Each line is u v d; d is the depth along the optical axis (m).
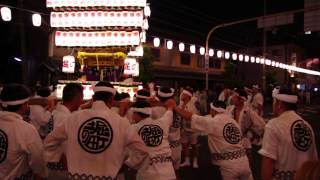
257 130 7.03
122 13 7.20
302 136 3.60
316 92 55.59
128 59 7.49
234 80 33.66
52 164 4.16
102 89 3.42
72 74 8.53
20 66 22.14
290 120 3.62
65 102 3.99
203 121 4.89
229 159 4.77
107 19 7.22
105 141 3.12
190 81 33.34
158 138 4.67
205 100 18.72
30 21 21.22
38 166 3.23
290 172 3.59
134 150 3.30
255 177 7.91
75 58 8.20
